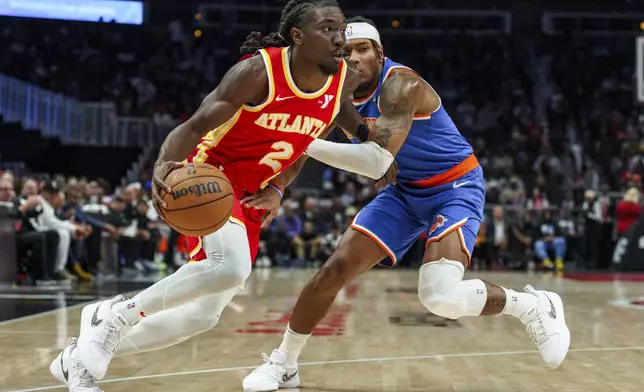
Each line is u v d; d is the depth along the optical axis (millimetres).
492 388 3281
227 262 2764
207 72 23812
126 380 3414
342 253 3303
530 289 3369
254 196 3037
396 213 3389
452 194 3336
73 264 9961
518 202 16109
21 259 9188
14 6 21141
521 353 4285
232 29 24516
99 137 18688
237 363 3900
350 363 3924
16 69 20438
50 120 17359
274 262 14828
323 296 3262
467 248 3219
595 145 21000
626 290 9477
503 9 24984
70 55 21828
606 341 4820
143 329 2889
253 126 2822
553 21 25438
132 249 11672
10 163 15500
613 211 16188
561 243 14414
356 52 3232
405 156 3334
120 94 21203
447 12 25047
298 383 3311
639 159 17766
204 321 2895
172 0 23922
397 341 4773
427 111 3242
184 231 2645
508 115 22438
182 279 2791
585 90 23656
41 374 3537
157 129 19406
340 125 3086
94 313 2879
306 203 15312
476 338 4945
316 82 2783
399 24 25141
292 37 2730
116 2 22328
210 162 2957
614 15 24906
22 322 5570
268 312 6594
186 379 3445
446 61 24469
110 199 12414
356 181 17688
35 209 9117
